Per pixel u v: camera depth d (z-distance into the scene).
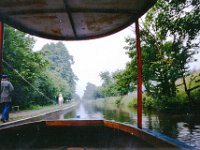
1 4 4.31
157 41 22.20
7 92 9.16
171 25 20.81
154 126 13.35
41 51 25.52
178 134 10.67
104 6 4.42
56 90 43.59
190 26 20.23
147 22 22.14
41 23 5.18
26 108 25.38
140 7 4.48
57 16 4.80
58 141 5.46
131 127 4.21
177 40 21.61
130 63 23.03
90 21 5.10
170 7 20.67
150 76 22.47
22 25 5.32
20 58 22.16
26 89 24.38
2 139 4.21
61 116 17.94
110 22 5.16
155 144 3.22
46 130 5.50
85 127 5.54
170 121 15.69
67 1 4.21
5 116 9.12
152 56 22.48
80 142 5.43
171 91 23.23
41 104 35.31
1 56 4.92
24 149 4.84
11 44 20.91
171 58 21.33
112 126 5.10
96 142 5.45
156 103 24.20
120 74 23.61
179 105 22.61
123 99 52.84
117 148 4.77
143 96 29.86
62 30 5.60
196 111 21.39
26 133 4.93
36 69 26.02
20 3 4.27
